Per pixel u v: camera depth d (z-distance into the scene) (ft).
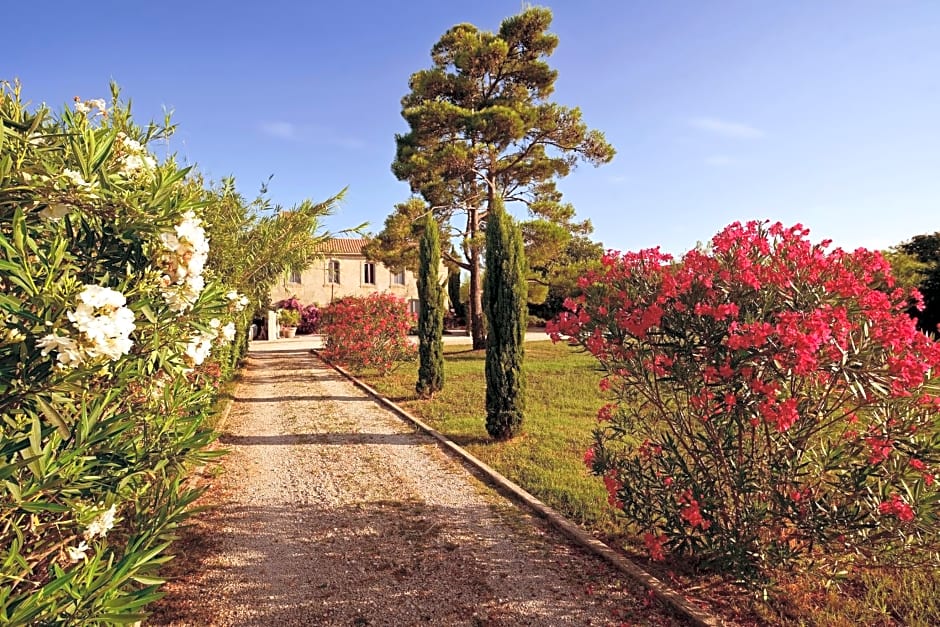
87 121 6.70
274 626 10.32
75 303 5.09
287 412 31.32
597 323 12.37
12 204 5.47
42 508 5.19
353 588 11.76
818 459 11.19
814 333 9.26
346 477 19.44
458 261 65.57
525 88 60.80
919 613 10.21
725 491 12.01
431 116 54.34
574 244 109.50
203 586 11.78
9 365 5.00
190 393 9.36
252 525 15.15
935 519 9.50
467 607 11.03
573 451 21.89
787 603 10.87
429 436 25.44
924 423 10.12
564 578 12.20
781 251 11.02
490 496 17.49
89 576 5.65
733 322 10.14
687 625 10.44
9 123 5.38
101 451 6.36
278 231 19.20
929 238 61.93
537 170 61.93
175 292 6.68
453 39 62.18
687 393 11.51
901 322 9.49
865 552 10.39
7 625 4.73
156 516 7.64
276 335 94.32
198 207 6.70
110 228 6.09
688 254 11.61
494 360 24.06
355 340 47.29
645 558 12.96
